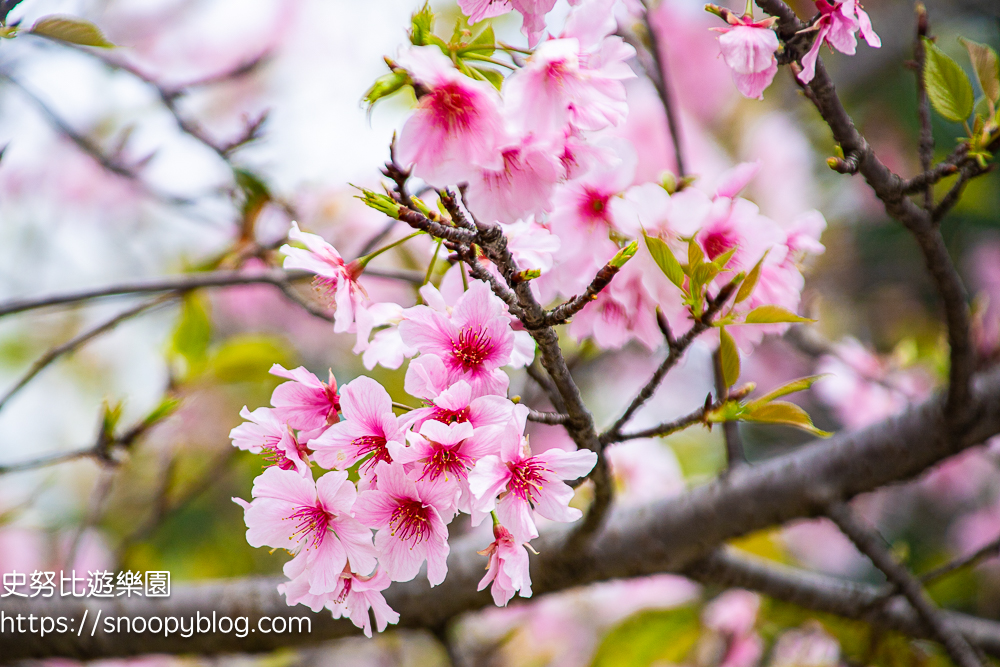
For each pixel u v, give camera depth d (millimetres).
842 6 805
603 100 793
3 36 827
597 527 886
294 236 817
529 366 850
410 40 799
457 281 833
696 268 810
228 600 970
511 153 785
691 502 949
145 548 1188
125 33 1334
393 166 783
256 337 1119
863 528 932
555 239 832
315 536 798
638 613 1147
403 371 1344
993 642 988
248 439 815
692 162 1357
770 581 974
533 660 1418
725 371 817
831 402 1308
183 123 1034
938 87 847
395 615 804
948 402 922
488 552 805
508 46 798
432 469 788
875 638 1007
